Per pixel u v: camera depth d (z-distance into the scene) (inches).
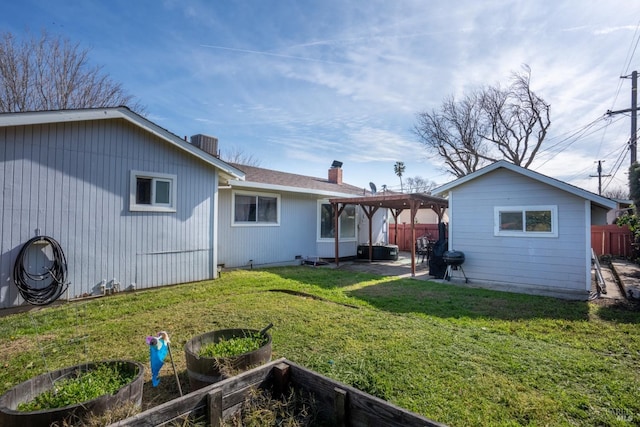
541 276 287.0
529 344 151.0
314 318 186.5
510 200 305.4
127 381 91.9
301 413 86.0
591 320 191.5
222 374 96.3
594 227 532.7
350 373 115.4
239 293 254.8
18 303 207.2
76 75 630.5
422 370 122.1
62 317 190.4
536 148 823.1
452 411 97.0
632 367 128.0
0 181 202.1
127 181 258.2
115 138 251.9
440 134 940.0
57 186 224.1
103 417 72.2
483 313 206.1
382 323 178.4
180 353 141.9
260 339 119.4
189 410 74.9
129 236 258.5
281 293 254.7
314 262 443.2
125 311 201.5
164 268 278.4
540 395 106.1
